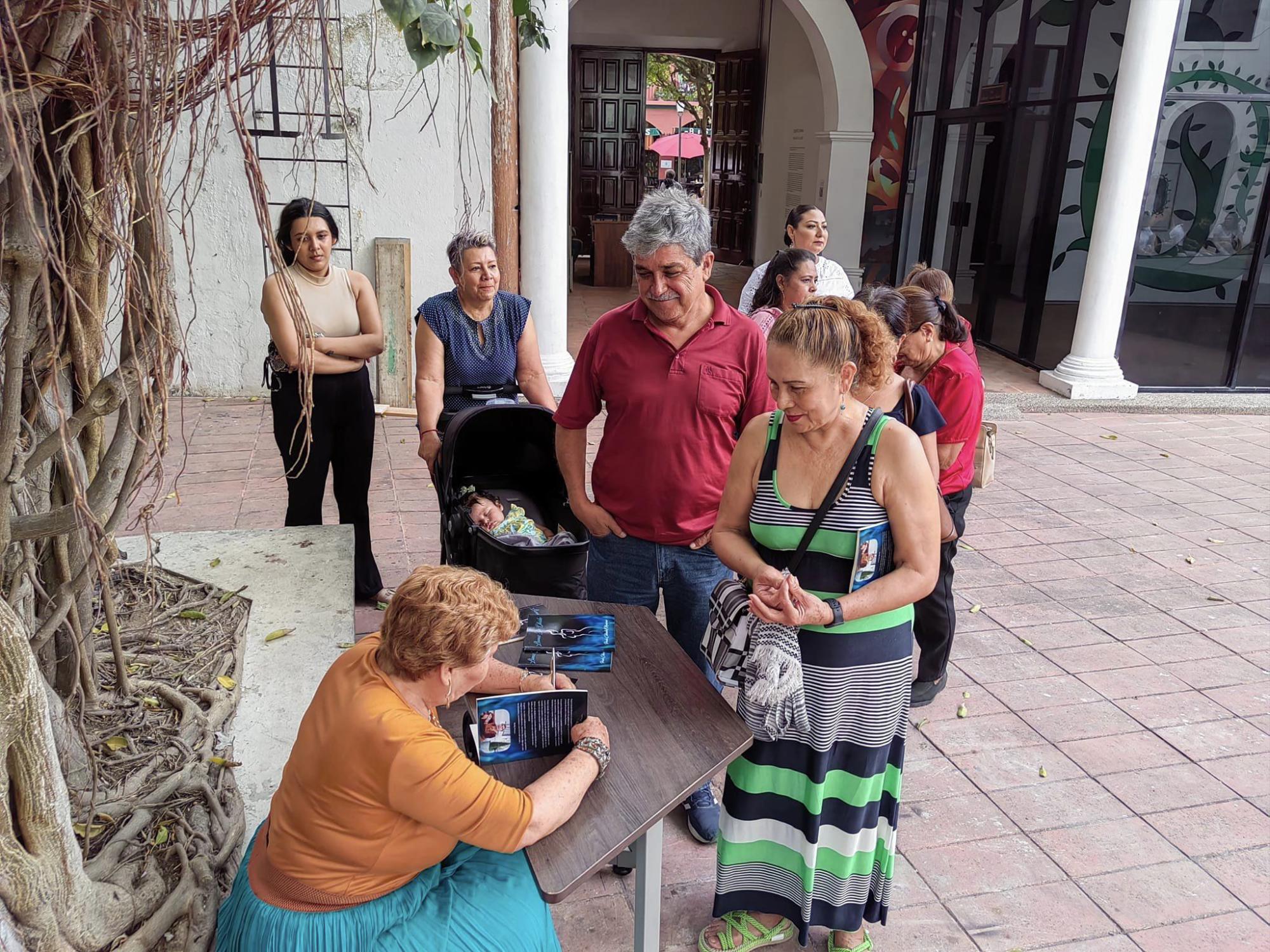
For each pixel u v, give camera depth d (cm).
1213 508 621
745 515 239
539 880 175
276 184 705
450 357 376
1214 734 372
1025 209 995
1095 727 376
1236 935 274
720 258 1728
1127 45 780
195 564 391
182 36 171
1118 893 289
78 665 247
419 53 190
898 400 282
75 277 205
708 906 280
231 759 278
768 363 211
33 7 154
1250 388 897
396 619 181
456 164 739
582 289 1458
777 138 1505
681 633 307
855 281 1328
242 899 192
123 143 167
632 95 1644
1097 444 765
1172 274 865
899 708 234
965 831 315
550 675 234
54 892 185
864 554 219
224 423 696
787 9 1423
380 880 186
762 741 233
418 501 573
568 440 300
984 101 1058
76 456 240
